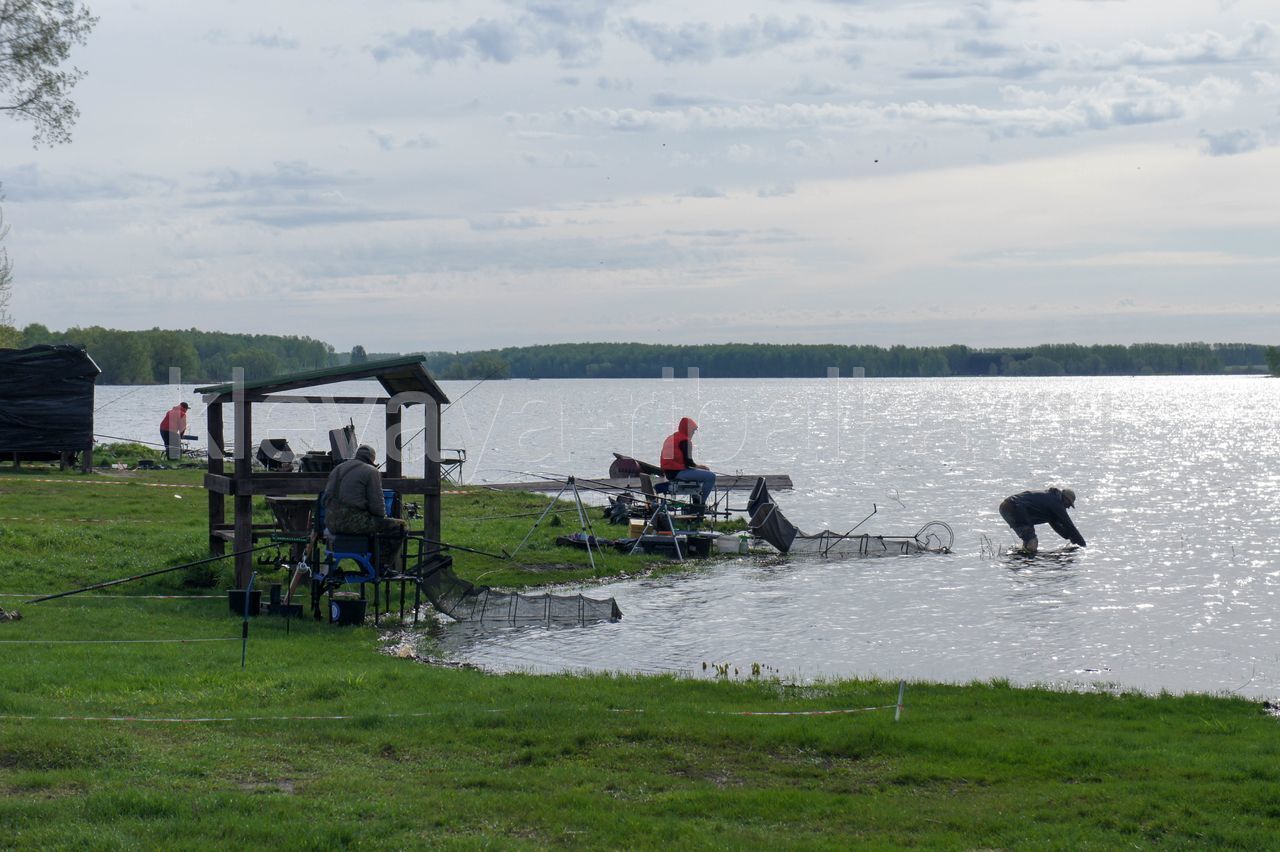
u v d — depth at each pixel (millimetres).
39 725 10195
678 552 25281
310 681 12672
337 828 7898
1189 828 8305
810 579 22734
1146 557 25906
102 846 7453
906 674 15133
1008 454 64438
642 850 7805
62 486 32500
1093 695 13273
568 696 12422
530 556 24219
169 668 13203
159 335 176625
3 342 58438
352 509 17312
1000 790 9328
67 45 34125
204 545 21672
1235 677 15148
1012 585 22188
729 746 10422
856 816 8609
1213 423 106000
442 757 9953
